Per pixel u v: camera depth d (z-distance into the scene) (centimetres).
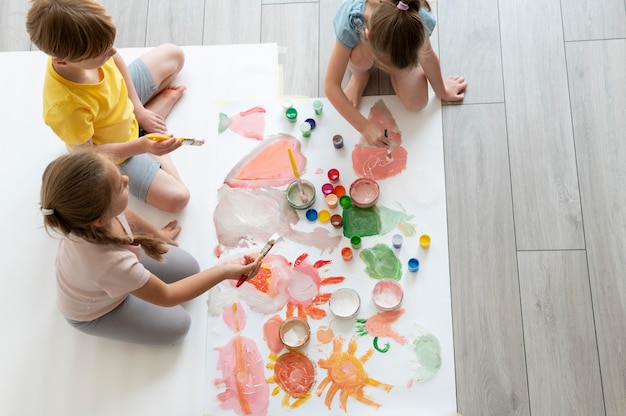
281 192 186
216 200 187
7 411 169
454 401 163
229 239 182
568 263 176
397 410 163
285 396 166
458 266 177
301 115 194
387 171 185
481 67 196
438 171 185
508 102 192
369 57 177
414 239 178
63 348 175
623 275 174
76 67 154
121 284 143
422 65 180
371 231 179
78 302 153
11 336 176
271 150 191
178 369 171
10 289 181
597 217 179
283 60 204
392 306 170
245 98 199
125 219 158
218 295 176
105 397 170
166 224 185
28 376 172
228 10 212
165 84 201
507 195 183
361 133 183
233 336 173
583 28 197
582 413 163
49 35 142
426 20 168
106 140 175
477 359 169
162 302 149
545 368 167
